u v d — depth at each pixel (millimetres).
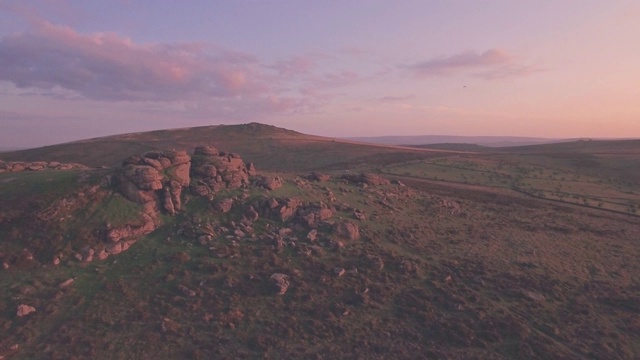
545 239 53344
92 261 36219
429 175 106375
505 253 46844
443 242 48188
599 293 39219
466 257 44344
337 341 30141
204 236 40156
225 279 35312
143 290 33625
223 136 197500
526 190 90375
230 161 52531
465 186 93312
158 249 38656
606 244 54219
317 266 38344
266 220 44500
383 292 36156
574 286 40250
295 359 28109
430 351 29625
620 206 79500
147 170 43062
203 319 31078
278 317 32094
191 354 27625
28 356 26484
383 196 59469
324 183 59906
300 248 40531
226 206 44531
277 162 149250
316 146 178875
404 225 50719
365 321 32531
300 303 33844
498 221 59594
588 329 33438
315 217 45531
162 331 29500
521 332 32062
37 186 42812
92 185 42375
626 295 39000
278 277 35656
